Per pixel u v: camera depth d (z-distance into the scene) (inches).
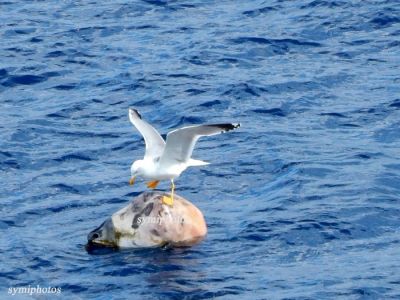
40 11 4352.9
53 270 2311.8
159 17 4229.8
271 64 3686.0
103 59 3796.8
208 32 4020.7
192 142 2108.8
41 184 2792.8
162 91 3467.0
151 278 2249.0
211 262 2309.3
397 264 2276.1
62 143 3085.6
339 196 2630.4
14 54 3850.9
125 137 3122.5
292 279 2226.9
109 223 2409.0
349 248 2372.0
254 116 3245.6
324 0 4192.9
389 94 3371.1
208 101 3358.8
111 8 4338.1
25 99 3479.3
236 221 2511.1
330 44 3838.6
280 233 2439.7
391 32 3905.0
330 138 3053.6
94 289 2220.7
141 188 2743.6
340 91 3425.2
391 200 2603.3
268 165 2851.9
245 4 4318.4
